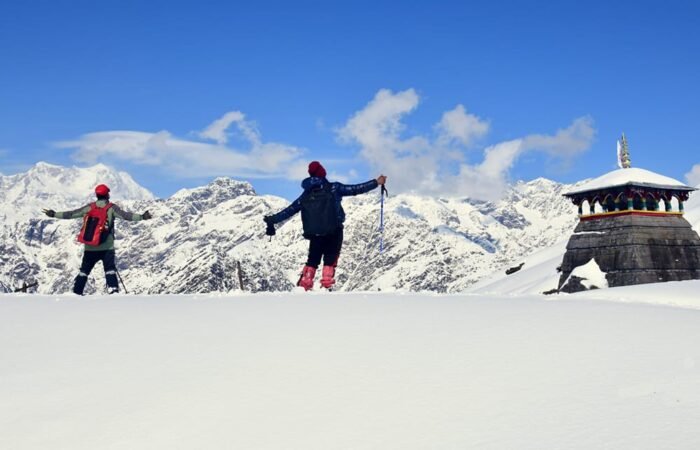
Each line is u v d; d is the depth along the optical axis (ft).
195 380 22.30
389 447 16.47
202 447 17.01
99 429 18.43
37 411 19.89
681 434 16.44
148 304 39.52
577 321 32.01
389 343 26.91
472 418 18.16
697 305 42.19
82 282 50.60
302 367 23.48
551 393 20.07
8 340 28.78
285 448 16.70
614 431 16.80
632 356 24.41
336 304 38.42
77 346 27.53
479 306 37.47
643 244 112.27
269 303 39.17
